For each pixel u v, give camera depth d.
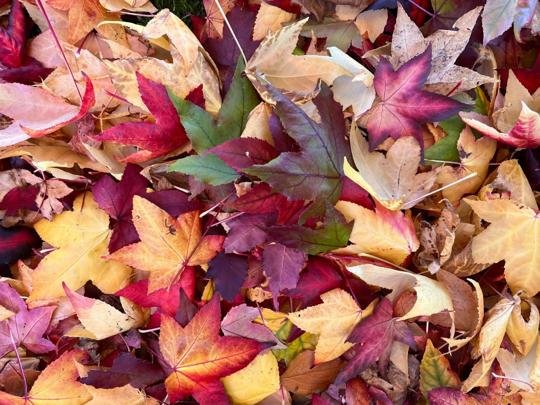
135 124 0.79
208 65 0.84
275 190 0.74
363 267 0.77
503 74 0.85
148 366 0.84
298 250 0.79
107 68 0.81
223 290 0.81
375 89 0.81
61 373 0.85
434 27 0.87
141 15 0.86
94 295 0.88
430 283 0.79
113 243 0.83
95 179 0.85
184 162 0.77
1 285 0.86
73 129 0.85
